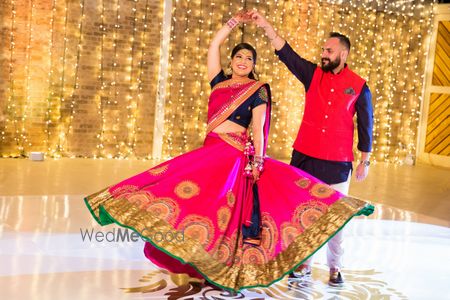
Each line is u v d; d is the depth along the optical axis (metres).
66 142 10.02
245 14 4.86
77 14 9.80
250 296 4.43
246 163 4.50
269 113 4.64
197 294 4.38
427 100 13.23
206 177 4.37
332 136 4.92
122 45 10.23
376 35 12.61
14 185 7.64
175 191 4.29
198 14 10.82
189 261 4.09
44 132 9.84
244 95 4.55
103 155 10.34
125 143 10.51
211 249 4.18
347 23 12.27
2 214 6.25
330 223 4.32
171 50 10.67
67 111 9.95
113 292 4.31
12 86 9.52
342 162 4.95
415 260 5.82
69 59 9.84
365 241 6.41
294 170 4.60
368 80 12.67
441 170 12.60
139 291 4.37
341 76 4.96
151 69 10.54
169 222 4.18
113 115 10.33
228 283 4.13
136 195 4.24
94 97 10.12
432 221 7.70
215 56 4.79
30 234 5.64
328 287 4.79
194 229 4.19
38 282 4.38
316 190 4.48
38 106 9.74
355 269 5.37
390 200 8.88
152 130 10.72
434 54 13.06
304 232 4.34
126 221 4.13
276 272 4.23
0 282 4.32
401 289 4.88
